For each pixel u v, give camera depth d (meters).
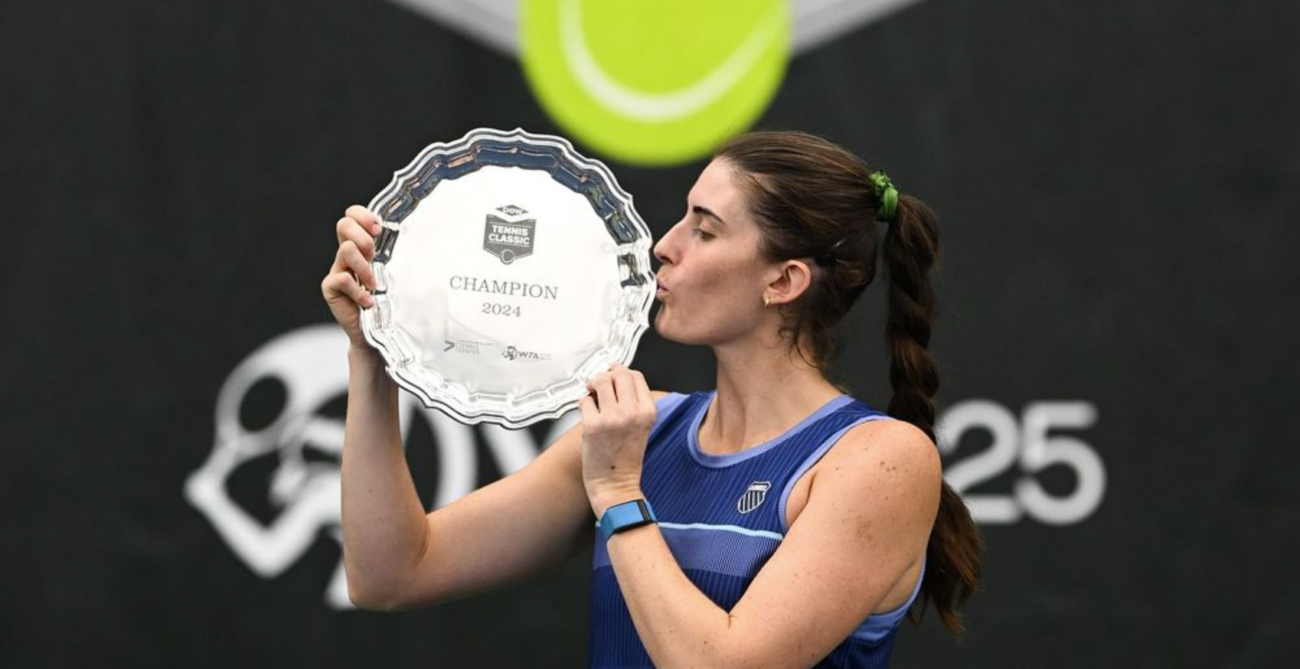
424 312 7.32
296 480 12.64
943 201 12.70
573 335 7.39
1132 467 12.57
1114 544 12.56
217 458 12.59
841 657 7.25
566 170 7.66
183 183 12.68
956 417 12.60
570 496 8.14
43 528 12.45
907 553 7.12
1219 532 12.52
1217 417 12.54
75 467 12.48
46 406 12.48
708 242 7.61
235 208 12.70
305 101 12.78
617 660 7.42
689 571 7.24
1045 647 12.56
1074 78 12.70
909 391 7.90
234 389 12.62
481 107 12.84
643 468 7.85
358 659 12.62
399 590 7.82
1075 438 12.59
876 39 12.79
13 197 12.55
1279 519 12.49
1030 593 12.58
